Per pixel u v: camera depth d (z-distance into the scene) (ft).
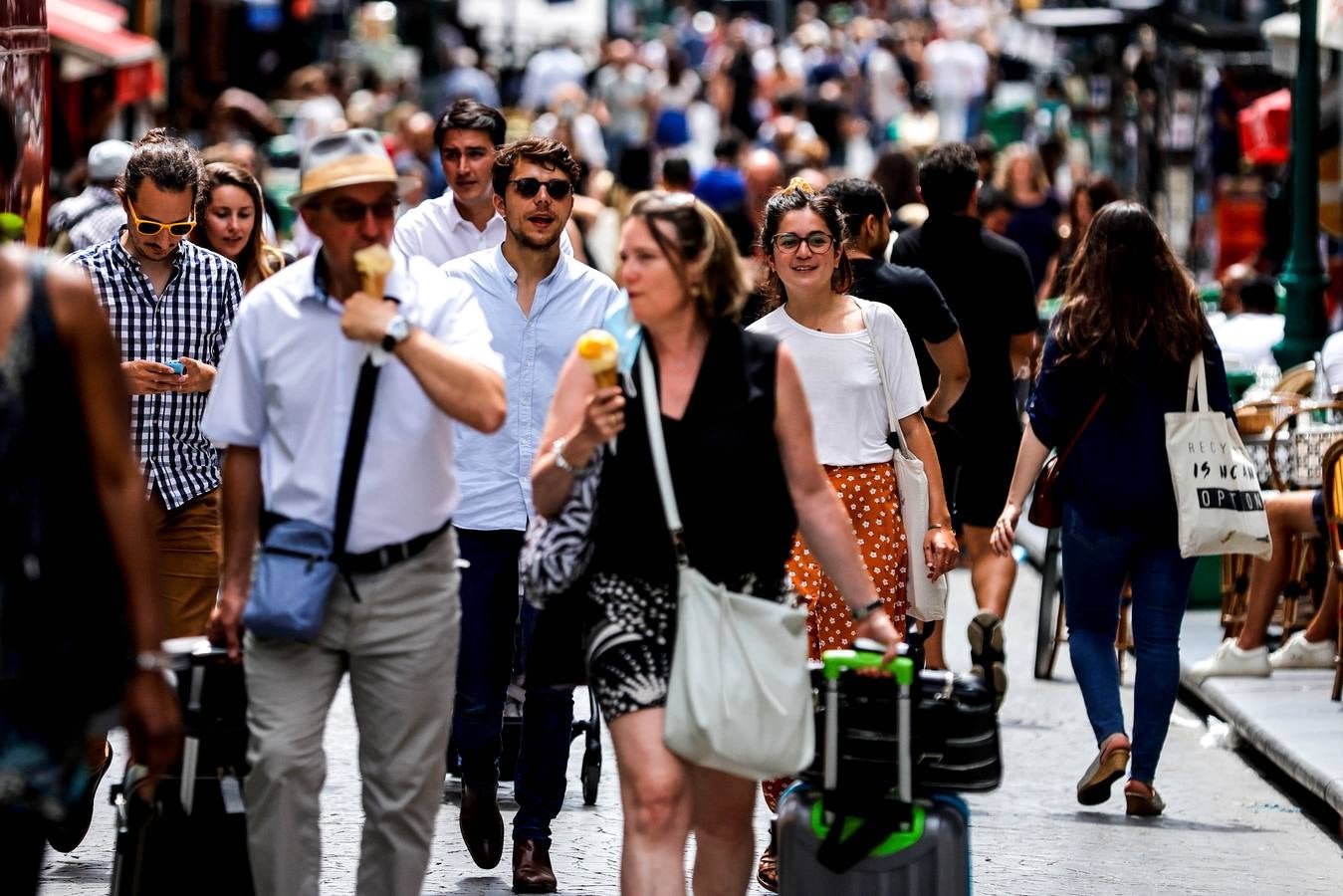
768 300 69.92
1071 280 74.28
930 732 49.75
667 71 355.56
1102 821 75.77
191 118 252.21
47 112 79.92
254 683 49.88
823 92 343.67
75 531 39.75
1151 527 74.23
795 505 50.42
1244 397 108.17
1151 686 75.46
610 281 68.54
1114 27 211.61
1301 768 78.43
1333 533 89.04
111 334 40.04
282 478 50.03
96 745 66.23
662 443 48.70
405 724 50.93
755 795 52.54
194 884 50.21
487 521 66.23
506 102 424.05
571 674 50.42
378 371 49.62
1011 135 323.16
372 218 49.08
